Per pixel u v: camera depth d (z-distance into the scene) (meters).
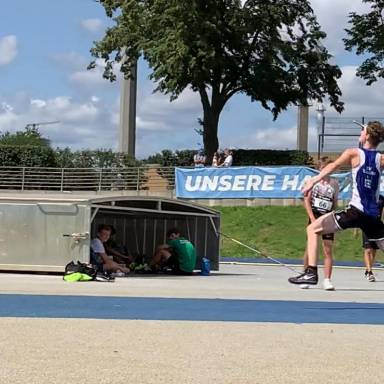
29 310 8.20
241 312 8.30
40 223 13.66
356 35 37.34
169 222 17.77
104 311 8.22
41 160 37.62
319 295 9.95
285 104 37.44
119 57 38.16
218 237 17.08
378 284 13.15
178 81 34.91
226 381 5.28
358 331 7.23
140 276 14.27
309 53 37.22
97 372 5.46
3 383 5.12
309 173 26.31
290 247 22.98
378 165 8.36
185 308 8.55
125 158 36.50
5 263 13.77
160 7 34.72
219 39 34.94
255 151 35.47
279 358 6.00
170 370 5.56
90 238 13.56
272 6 35.28
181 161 36.50
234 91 37.44
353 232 23.14
